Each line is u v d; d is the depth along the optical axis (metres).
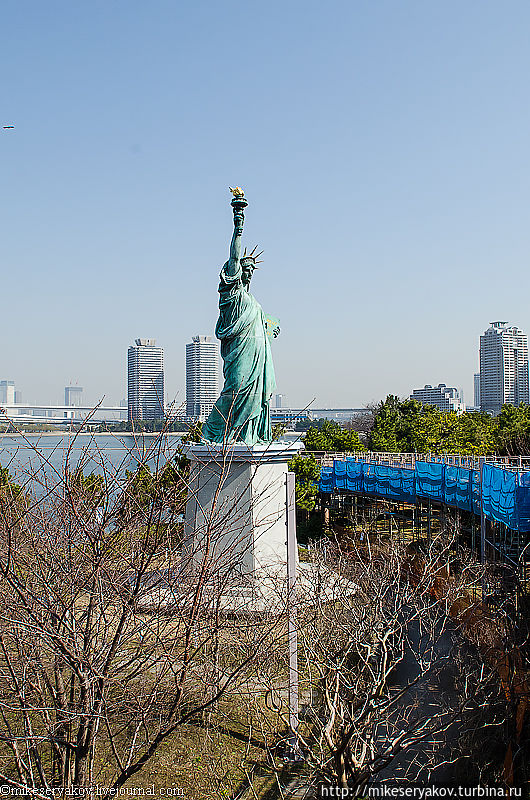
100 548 14.64
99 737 19.23
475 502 39.28
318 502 69.06
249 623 20.58
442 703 26.47
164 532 15.31
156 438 15.38
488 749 23.88
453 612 35.75
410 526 58.81
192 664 16.25
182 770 21.06
